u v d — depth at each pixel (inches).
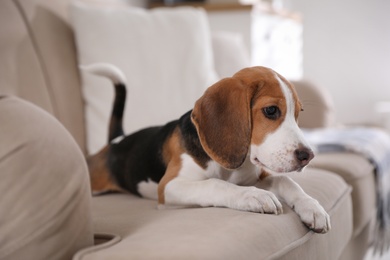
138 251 37.4
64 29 89.4
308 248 48.2
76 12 89.0
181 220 45.4
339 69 182.5
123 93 76.2
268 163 50.0
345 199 64.4
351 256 80.5
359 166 82.0
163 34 93.0
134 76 88.7
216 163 54.6
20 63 79.3
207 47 97.0
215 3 138.9
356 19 179.6
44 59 83.6
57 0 91.3
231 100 50.7
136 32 91.0
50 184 39.1
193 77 92.2
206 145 51.4
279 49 158.2
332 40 182.1
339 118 184.1
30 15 84.0
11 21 80.4
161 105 89.1
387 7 177.2
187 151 55.9
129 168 66.3
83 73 87.9
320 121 104.8
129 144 68.5
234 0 139.8
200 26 96.7
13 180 38.4
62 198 39.3
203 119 51.6
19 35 80.7
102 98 87.3
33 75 80.4
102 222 49.4
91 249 39.1
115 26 89.9
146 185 63.8
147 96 88.7
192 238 39.4
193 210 49.4
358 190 78.8
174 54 92.7
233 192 49.0
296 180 62.6
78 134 85.4
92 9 90.4
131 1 136.0
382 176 89.9
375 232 91.4
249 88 50.8
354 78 181.8
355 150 88.7
